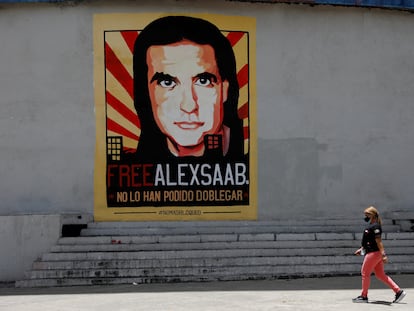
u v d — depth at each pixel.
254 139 14.54
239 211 14.38
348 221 14.63
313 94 14.79
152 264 13.08
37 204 14.33
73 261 13.18
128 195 14.25
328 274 13.20
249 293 11.20
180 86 14.38
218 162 14.38
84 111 14.38
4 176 14.37
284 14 14.75
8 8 14.44
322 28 14.88
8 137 14.40
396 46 15.12
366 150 14.91
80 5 14.42
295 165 14.66
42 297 11.34
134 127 14.34
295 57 14.77
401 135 15.06
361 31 14.99
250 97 14.55
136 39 14.38
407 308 9.55
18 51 14.44
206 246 13.54
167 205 14.24
